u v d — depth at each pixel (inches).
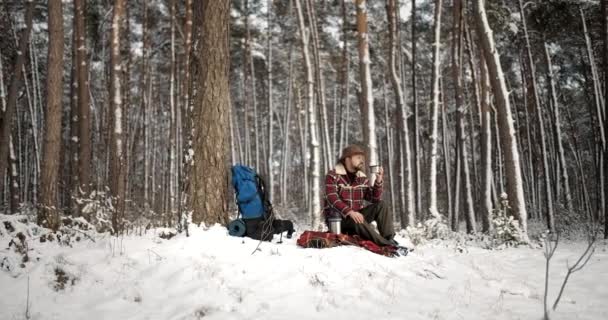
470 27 706.8
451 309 137.3
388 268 174.2
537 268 203.2
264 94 1202.6
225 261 171.3
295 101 1250.0
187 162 216.8
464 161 583.5
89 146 466.0
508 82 951.0
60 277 163.8
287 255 180.4
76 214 351.3
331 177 213.9
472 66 653.3
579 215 705.0
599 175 764.6
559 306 141.9
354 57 965.2
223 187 217.6
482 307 140.9
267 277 158.9
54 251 183.3
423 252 225.9
